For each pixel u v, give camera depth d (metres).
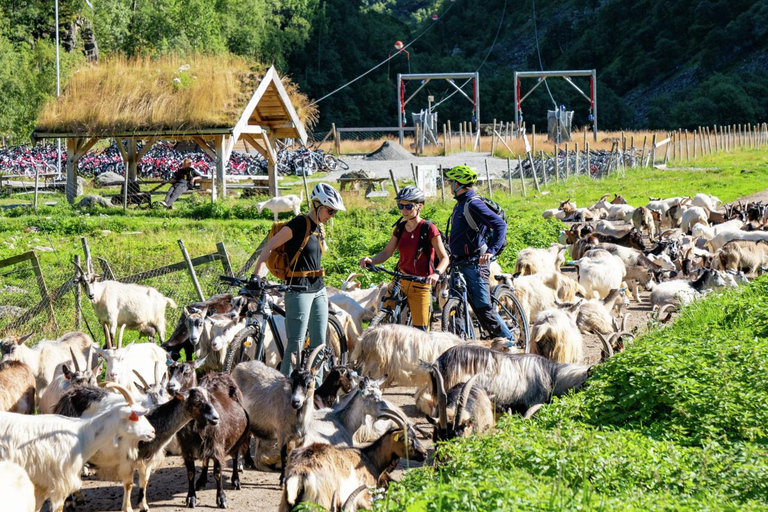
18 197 34.50
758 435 7.41
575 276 18.78
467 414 7.66
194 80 32.16
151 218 28.55
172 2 89.50
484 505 5.32
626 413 7.99
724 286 15.95
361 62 121.50
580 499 5.55
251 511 7.58
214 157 32.16
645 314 16.03
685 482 6.14
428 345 9.54
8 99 50.69
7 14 61.91
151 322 14.50
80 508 7.78
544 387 8.72
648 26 145.38
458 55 146.12
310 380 7.65
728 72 126.81
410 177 41.84
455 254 10.62
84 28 68.62
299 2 116.62
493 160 51.41
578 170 43.69
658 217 27.53
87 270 14.31
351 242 21.09
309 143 64.06
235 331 10.48
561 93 117.12
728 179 40.91
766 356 8.81
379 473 6.99
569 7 169.50
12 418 7.31
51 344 10.65
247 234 25.31
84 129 31.69
